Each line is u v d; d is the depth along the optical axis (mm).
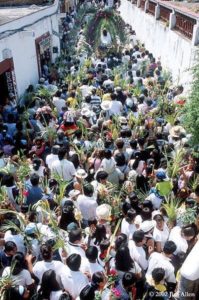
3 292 4969
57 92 11766
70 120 9695
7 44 12211
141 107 10648
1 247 5926
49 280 4922
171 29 14648
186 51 12375
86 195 6672
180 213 6262
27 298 5012
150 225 5844
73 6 32781
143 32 20609
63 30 23906
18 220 6172
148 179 7391
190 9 13312
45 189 7305
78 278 5039
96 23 19375
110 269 5457
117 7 33312
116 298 4898
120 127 9414
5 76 12711
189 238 5574
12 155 8516
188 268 3299
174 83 13305
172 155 8109
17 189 7113
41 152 8875
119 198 7070
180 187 7180
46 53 17375
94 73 14219
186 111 8008
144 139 8422
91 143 8789
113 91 11688
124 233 5984
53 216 6469
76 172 7434
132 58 15648
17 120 10336
